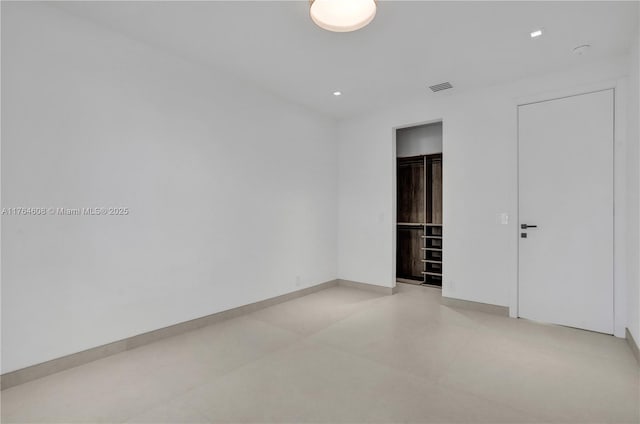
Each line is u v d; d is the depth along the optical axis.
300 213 4.48
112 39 2.64
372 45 2.85
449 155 4.04
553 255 3.36
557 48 2.88
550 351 2.71
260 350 2.73
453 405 1.95
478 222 3.82
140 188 2.81
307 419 1.81
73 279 2.43
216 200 3.42
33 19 2.24
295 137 4.41
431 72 3.40
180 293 3.10
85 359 2.48
